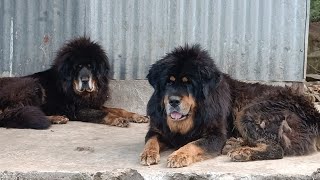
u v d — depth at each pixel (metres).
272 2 4.38
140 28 4.46
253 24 4.41
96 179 2.80
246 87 3.62
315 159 3.14
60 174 2.82
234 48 4.43
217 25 4.42
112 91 4.57
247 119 3.26
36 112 4.08
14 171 2.82
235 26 4.41
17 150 3.30
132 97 4.54
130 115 4.38
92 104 4.50
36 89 4.39
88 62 4.41
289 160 3.11
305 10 4.37
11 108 4.27
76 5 4.50
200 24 4.43
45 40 4.58
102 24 4.49
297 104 3.31
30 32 4.57
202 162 3.06
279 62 4.42
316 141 3.30
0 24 4.57
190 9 4.42
